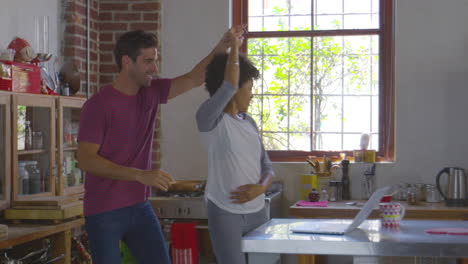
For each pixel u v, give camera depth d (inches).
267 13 206.5
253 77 107.4
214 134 101.7
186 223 168.2
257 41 207.2
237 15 207.3
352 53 201.2
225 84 96.8
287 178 196.4
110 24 199.0
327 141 203.2
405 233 88.0
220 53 109.1
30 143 140.1
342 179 187.3
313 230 90.3
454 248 79.0
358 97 201.0
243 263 101.1
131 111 100.1
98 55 198.8
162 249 105.5
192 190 185.2
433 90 187.8
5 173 131.9
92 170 94.7
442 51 187.3
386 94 198.2
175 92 109.1
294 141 205.2
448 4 186.7
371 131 199.8
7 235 118.5
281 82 206.1
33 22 166.1
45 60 153.0
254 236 86.9
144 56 99.2
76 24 183.2
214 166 102.3
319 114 203.6
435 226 95.4
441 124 187.5
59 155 150.2
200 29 200.2
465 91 186.1
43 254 137.0
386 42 198.1
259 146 107.4
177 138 200.8
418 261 122.5
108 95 98.1
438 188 174.7
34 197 140.6
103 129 97.7
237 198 99.3
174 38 201.5
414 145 189.0
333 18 202.7
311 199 176.4
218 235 100.4
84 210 101.3
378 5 199.6
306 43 204.1
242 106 107.1
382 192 90.8
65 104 153.0
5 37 152.7
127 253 163.9
